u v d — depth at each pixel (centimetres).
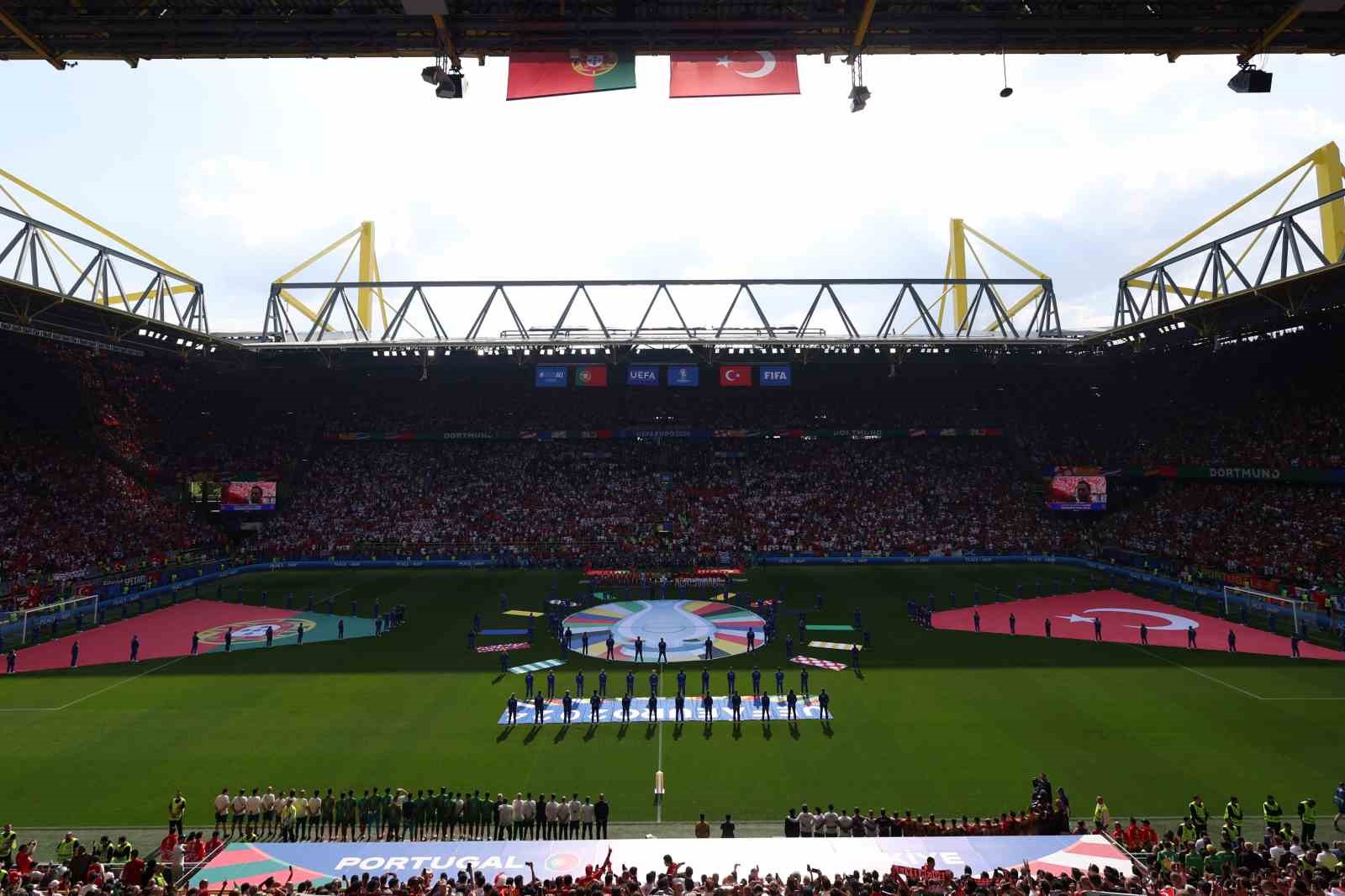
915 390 8681
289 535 7331
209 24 1753
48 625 4753
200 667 3809
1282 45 1827
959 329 6675
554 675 3516
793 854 1752
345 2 1711
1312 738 2786
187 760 2661
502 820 2195
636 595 5631
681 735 2906
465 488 7994
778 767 2597
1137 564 6462
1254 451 6438
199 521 7188
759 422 8431
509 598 5562
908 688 3428
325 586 6088
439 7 1573
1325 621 4475
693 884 1471
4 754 2708
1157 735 2830
